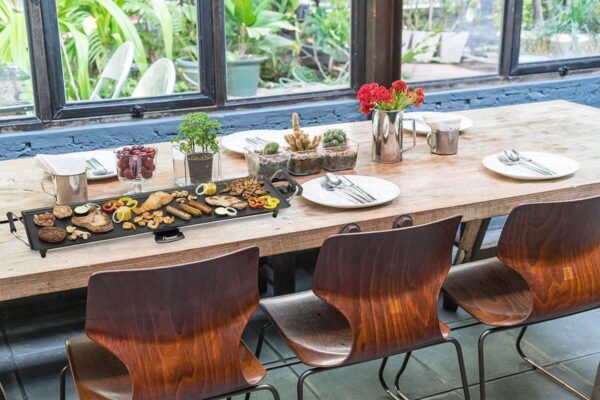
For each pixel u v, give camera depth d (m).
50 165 2.45
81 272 2.05
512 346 3.12
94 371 2.12
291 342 2.29
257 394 2.79
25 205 2.53
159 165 2.99
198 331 1.96
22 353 3.07
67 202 2.47
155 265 2.13
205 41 4.27
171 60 4.28
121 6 4.09
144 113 4.21
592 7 5.33
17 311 3.40
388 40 4.66
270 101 4.52
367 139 3.34
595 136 3.33
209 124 2.64
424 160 3.00
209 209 2.37
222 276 1.93
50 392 2.81
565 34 5.29
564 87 5.27
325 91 4.70
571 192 2.68
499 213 2.57
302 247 2.31
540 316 2.40
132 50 4.17
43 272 2.01
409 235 2.10
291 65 4.58
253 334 3.23
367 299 2.15
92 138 4.04
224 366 2.00
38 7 3.82
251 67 4.46
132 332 1.89
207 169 2.66
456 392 2.80
